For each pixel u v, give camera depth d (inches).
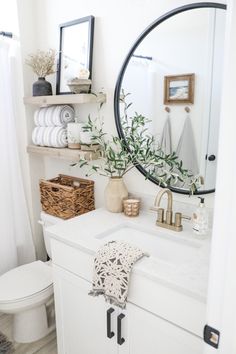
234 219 22.9
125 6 63.0
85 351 58.7
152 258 47.3
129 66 64.1
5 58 78.5
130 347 49.5
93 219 64.1
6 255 85.7
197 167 57.9
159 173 63.3
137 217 65.1
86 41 70.7
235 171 22.3
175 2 55.6
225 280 24.4
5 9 80.7
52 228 59.1
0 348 71.3
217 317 25.9
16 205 87.9
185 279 41.5
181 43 55.7
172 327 43.1
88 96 66.3
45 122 79.5
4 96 80.0
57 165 88.0
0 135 80.5
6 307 63.4
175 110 58.9
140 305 46.1
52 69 79.3
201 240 53.9
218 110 53.2
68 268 56.6
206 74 53.6
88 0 69.5
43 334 75.0
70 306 59.1
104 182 76.5
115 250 47.6
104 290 47.1
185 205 61.3
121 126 68.1
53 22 78.7
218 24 50.7
